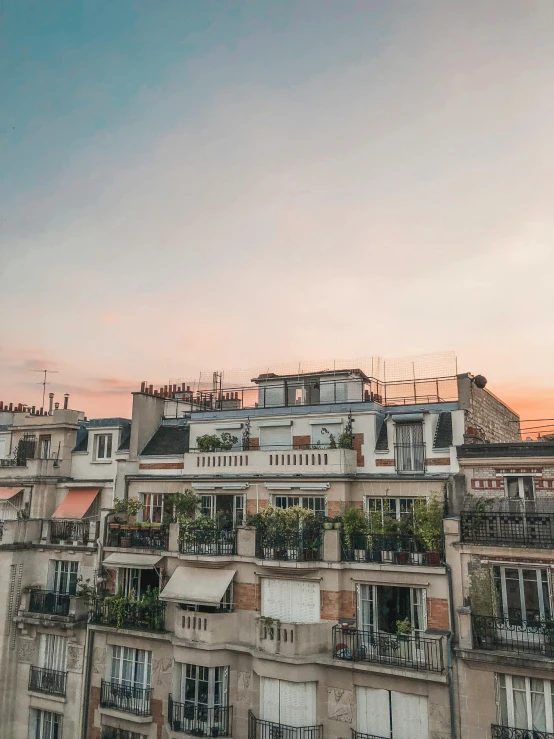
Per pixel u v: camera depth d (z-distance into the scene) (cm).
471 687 2122
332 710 2328
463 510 2395
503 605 2205
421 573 2305
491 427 3278
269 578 2570
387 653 2316
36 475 3353
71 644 2959
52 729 2956
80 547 3075
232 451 2941
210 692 2516
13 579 3131
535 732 1991
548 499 2305
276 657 2367
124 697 2745
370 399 3262
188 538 2738
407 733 2203
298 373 3597
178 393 3722
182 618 2617
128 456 3284
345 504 2620
